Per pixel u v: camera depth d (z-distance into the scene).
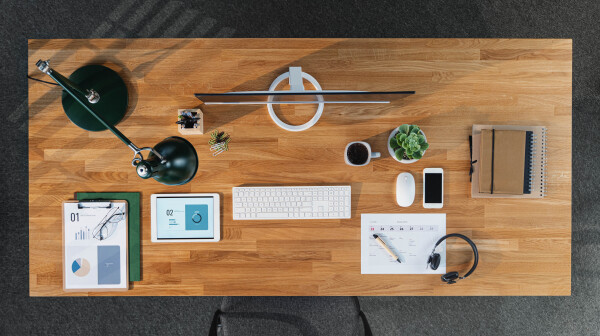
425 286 1.40
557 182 1.40
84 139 1.36
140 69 1.36
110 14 2.08
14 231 2.08
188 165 1.28
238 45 1.36
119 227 1.37
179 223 1.38
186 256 1.38
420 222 1.40
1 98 2.08
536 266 1.40
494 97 1.39
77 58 1.34
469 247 1.40
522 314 2.14
